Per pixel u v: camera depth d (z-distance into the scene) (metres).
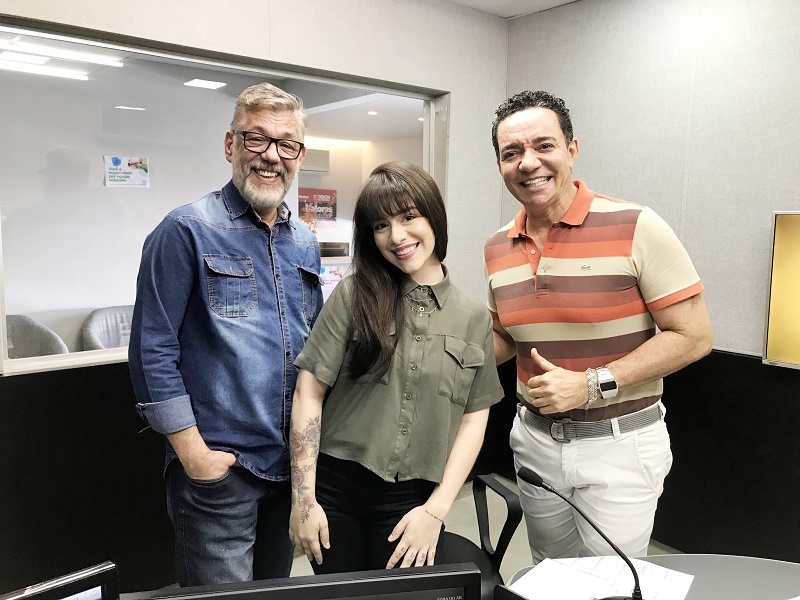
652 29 2.67
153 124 2.66
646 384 1.61
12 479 2.00
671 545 2.71
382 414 1.33
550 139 1.54
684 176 2.61
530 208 1.62
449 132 3.12
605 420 1.59
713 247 2.53
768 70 2.30
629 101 2.79
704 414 2.55
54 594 0.56
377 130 3.05
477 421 1.42
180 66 2.43
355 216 1.34
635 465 1.59
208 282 1.44
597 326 1.58
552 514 1.73
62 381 2.07
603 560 1.18
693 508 2.62
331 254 2.88
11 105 2.29
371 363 1.31
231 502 1.49
